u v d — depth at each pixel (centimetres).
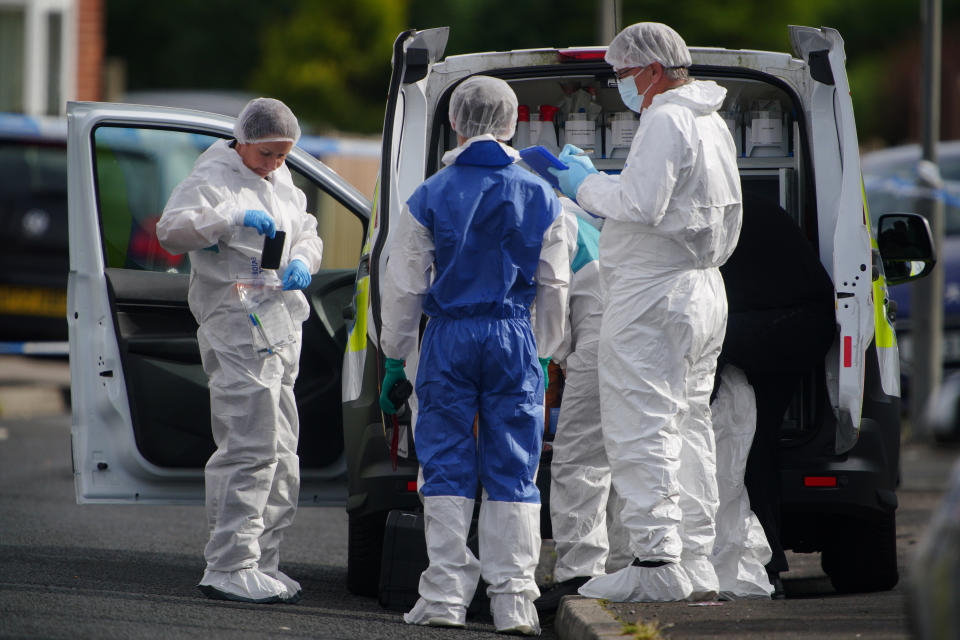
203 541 2670
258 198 2012
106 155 2283
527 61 2148
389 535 2023
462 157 1881
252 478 2005
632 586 1870
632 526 1875
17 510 2867
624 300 1884
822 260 2003
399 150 2050
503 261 1864
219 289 1995
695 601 1900
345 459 2320
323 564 2534
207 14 11831
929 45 4375
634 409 1877
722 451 1998
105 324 2197
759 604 1855
